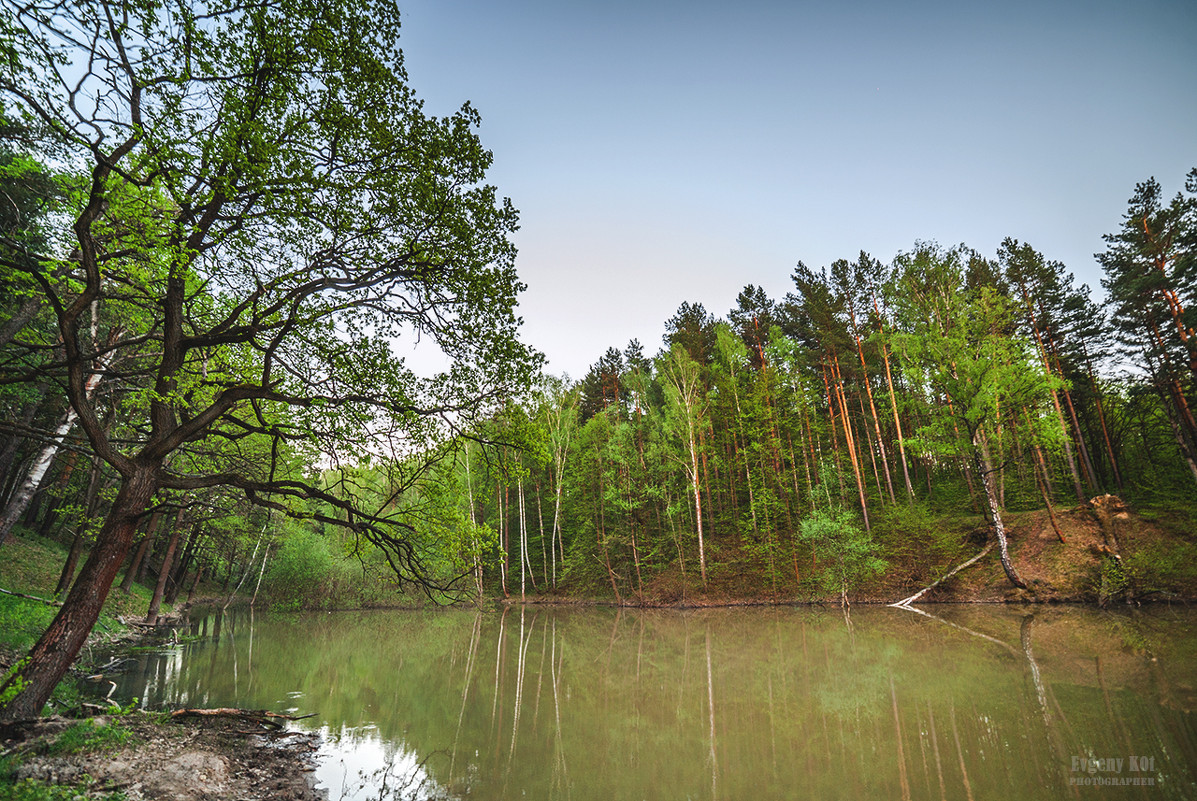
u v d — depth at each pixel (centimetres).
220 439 1347
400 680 1480
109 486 1994
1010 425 2816
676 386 3847
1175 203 2589
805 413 3797
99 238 798
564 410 4512
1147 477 2973
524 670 1648
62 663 705
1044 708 988
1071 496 3177
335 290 926
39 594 1683
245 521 2356
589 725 1080
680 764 867
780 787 764
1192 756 736
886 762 818
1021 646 1573
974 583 2755
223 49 718
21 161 852
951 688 1181
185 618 2706
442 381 962
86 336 1339
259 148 659
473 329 936
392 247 891
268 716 1048
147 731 803
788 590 3206
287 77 741
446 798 734
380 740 964
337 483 997
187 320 889
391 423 937
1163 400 2948
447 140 875
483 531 981
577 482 4369
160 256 711
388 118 843
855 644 1797
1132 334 2838
